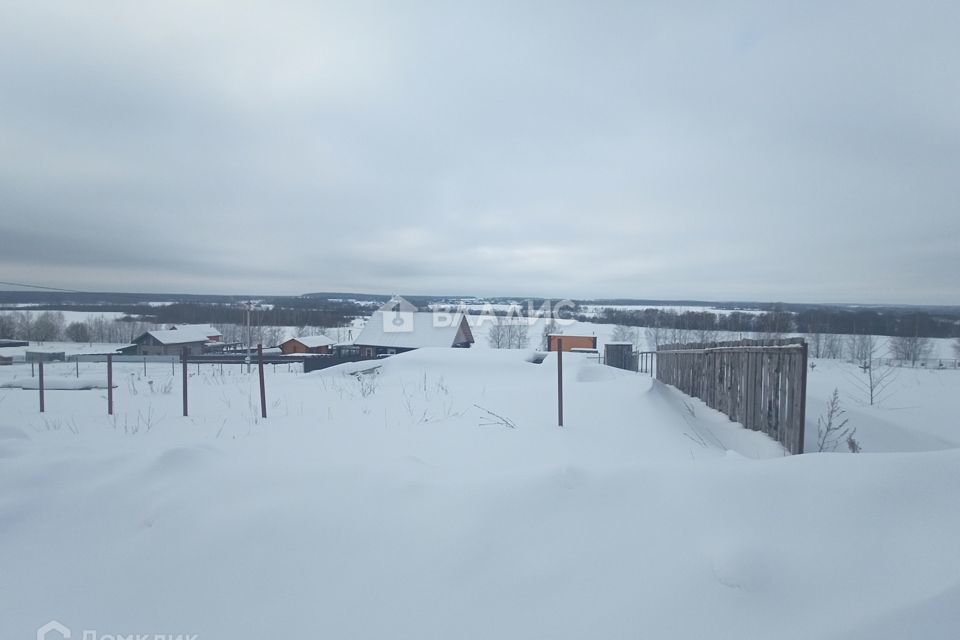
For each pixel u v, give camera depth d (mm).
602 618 2377
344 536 3064
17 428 6340
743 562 2441
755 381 7285
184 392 9664
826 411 9352
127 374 25562
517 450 5926
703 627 2252
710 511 2887
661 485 3168
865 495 2773
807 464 3082
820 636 2102
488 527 3020
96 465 4074
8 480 3799
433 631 2418
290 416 9047
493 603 2547
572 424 7469
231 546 3041
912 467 2891
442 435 6766
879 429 8820
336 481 3631
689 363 11906
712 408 9617
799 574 2408
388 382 15578
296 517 3229
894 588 2260
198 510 3381
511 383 14383
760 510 2818
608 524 2939
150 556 3037
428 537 3021
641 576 2564
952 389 16953
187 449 4254
